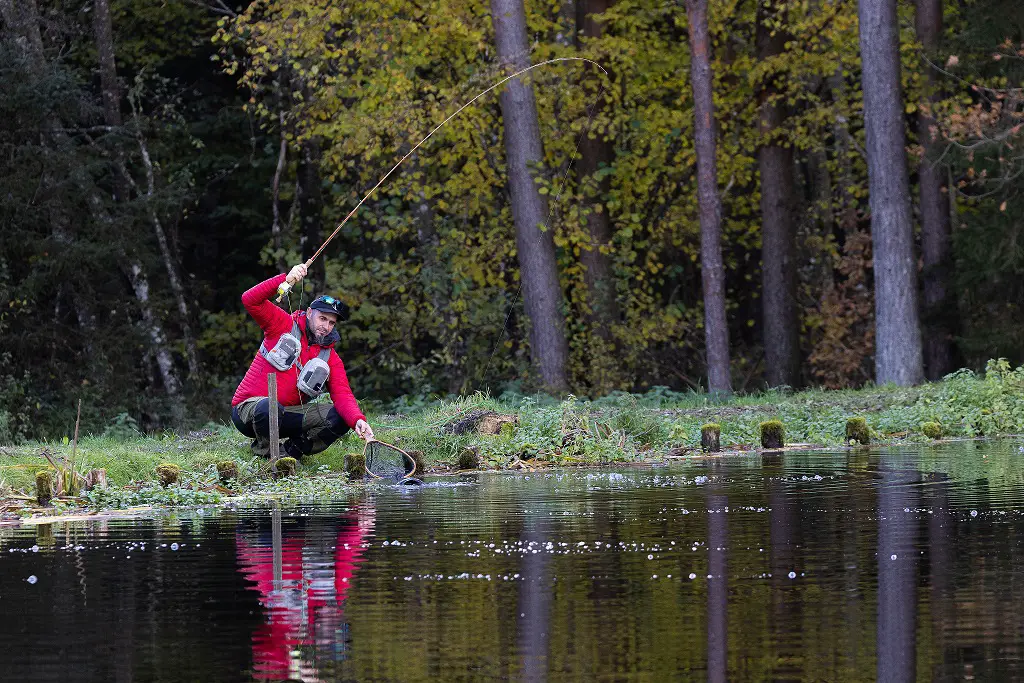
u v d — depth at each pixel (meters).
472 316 73.88
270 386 36.22
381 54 72.88
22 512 29.75
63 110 68.06
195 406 72.56
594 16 74.31
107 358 68.56
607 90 74.50
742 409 54.09
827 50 78.38
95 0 75.06
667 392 65.62
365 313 76.81
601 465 40.31
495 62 70.31
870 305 85.31
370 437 36.62
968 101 71.50
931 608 16.12
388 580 18.78
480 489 32.69
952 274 73.38
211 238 89.19
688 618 15.82
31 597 18.08
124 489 32.75
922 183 75.81
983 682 12.95
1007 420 48.75
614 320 75.75
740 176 82.38
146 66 78.38
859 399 56.44
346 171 76.88
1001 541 21.12
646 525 24.06
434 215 76.81
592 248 75.25
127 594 18.16
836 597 16.88
